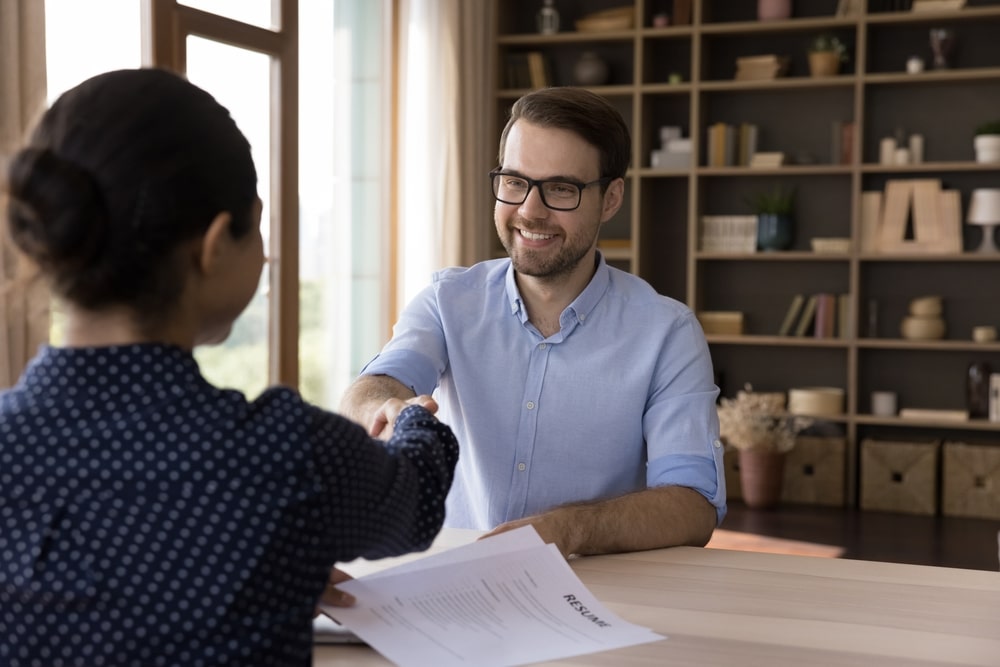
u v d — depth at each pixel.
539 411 1.83
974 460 5.03
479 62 5.43
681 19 5.48
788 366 5.64
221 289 0.79
